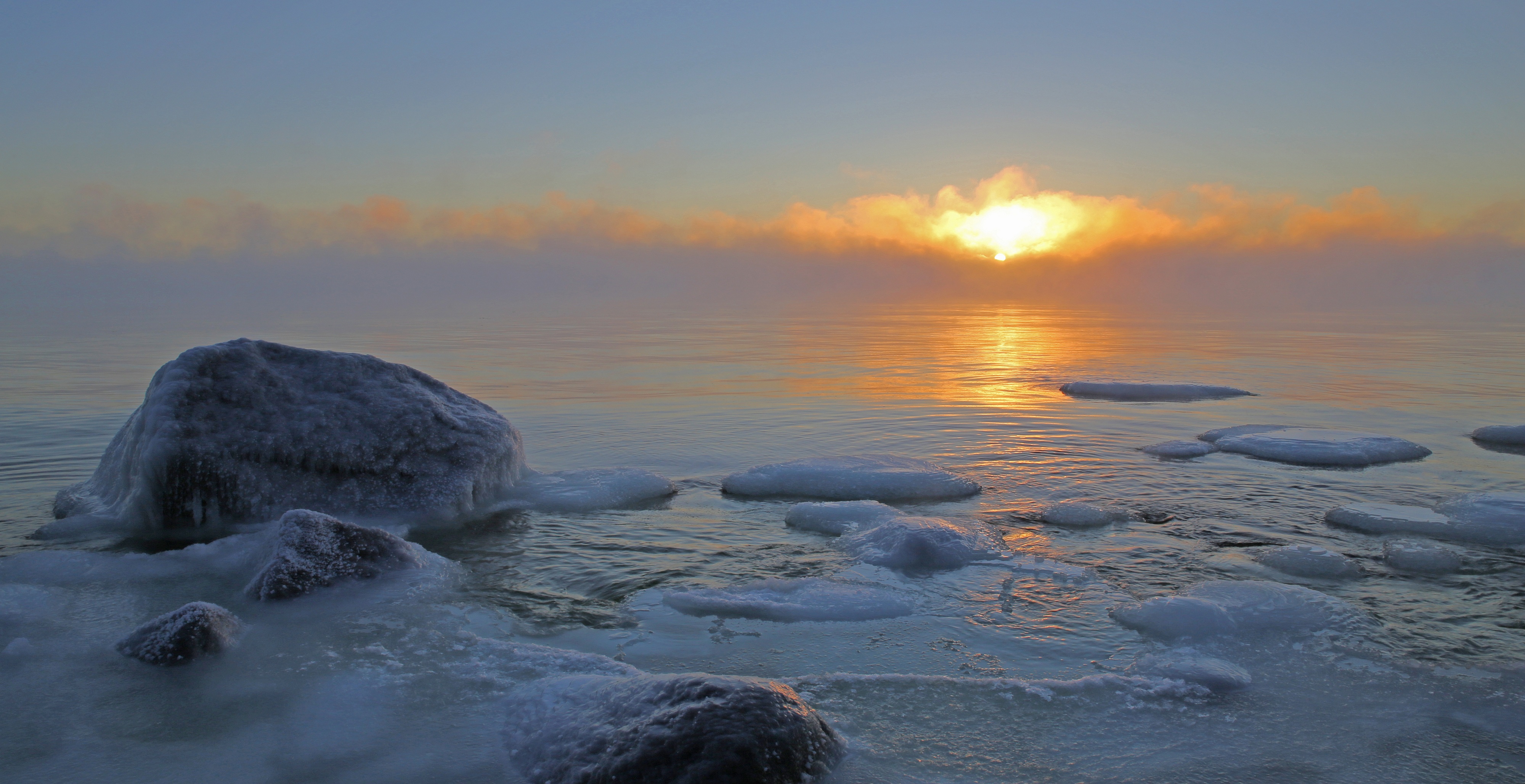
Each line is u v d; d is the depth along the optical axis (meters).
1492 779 2.59
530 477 6.60
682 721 2.54
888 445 8.25
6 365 16.86
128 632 3.71
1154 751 2.75
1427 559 4.55
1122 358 18.91
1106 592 4.20
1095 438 8.59
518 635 3.72
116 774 2.62
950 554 4.65
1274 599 3.95
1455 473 6.90
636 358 19.61
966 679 3.24
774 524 5.50
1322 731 2.88
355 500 5.63
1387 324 34.19
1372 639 3.61
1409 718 2.96
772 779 2.44
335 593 4.17
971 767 2.66
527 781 2.59
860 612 3.93
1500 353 19.28
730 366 17.33
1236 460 7.46
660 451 8.00
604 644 3.62
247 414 5.71
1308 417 10.03
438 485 5.75
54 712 3.00
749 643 3.62
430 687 3.20
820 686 3.18
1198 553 4.84
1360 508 5.59
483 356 20.41
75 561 4.59
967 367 16.78
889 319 46.50
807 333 31.47
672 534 5.28
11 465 7.36
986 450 7.95
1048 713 2.99
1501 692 3.15
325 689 3.18
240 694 3.14
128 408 10.80
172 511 5.37
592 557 4.83
